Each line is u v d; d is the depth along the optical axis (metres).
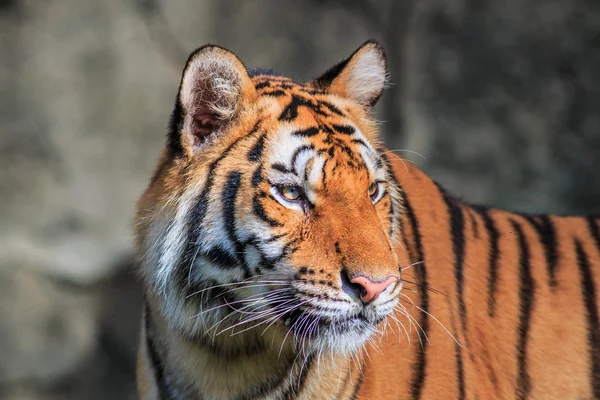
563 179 16.28
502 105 16.41
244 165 5.73
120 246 14.44
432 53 16.50
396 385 6.25
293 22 16.19
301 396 6.11
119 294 14.48
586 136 16.34
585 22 16.31
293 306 5.62
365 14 16.55
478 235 7.16
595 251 7.43
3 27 14.02
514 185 16.33
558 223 7.58
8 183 14.00
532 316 7.02
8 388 13.93
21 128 14.03
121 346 14.52
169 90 15.15
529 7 16.33
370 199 5.82
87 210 14.36
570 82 16.38
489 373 6.73
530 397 6.90
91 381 14.39
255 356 6.07
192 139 5.89
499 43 16.38
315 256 5.56
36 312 13.91
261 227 5.61
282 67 16.12
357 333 5.66
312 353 6.09
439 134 16.45
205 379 6.16
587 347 7.07
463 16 16.44
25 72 14.05
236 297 5.79
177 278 5.90
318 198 5.66
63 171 14.23
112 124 14.66
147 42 15.08
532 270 7.19
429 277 6.61
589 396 7.02
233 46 15.84
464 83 16.48
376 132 6.67
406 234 6.64
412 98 16.52
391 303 5.64
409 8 16.45
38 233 14.05
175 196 5.90
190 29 15.45
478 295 6.91
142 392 6.59
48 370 14.05
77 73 14.41
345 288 5.52
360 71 6.54
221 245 5.72
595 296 7.23
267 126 5.84
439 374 6.38
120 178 14.68
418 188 7.03
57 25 14.28
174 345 6.18
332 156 5.70
